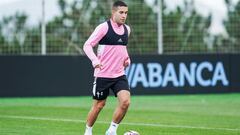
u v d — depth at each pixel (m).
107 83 25.62
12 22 54.62
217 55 57.84
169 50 57.50
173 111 41.66
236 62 58.31
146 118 36.72
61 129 31.08
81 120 35.22
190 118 36.97
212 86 57.75
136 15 56.84
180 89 57.03
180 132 30.30
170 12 57.50
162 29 57.22
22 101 50.59
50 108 43.34
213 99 52.72
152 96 55.75
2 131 30.11
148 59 56.28
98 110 26.14
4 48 54.62
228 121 35.47
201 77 57.50
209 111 41.94
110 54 25.53
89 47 25.19
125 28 25.89
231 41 58.41
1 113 39.31
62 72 54.78
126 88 25.58
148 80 56.34
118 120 25.55
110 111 41.41
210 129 31.53
